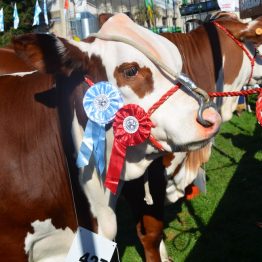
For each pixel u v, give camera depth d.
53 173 2.21
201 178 4.03
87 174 2.23
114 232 2.41
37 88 2.30
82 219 2.29
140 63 2.03
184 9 8.31
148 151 2.16
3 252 2.17
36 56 1.99
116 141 2.08
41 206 2.19
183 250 3.95
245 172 5.70
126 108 2.04
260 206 4.68
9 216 2.13
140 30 2.14
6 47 4.34
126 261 3.85
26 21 17.84
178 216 4.53
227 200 4.86
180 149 2.10
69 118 2.20
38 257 2.31
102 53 2.09
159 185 3.24
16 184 2.13
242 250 3.88
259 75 3.67
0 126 2.20
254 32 3.48
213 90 3.47
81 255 2.29
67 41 2.05
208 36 3.45
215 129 1.98
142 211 3.28
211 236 4.15
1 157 2.14
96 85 2.08
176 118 2.00
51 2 16.27
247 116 9.02
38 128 2.22
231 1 5.66
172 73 2.04
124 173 2.24
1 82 2.38
